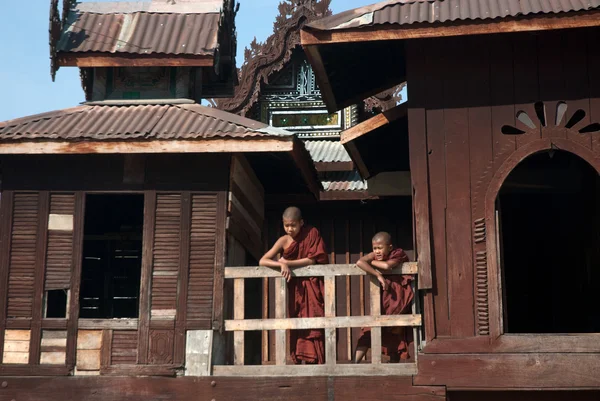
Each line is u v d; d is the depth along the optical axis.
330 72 10.98
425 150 9.79
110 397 9.54
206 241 9.91
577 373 9.04
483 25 9.48
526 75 9.83
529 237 13.59
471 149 9.74
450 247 9.55
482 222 9.55
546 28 9.36
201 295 9.76
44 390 9.61
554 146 9.62
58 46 11.08
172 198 10.05
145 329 9.71
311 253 9.73
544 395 9.16
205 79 12.90
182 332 9.67
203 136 9.70
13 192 10.12
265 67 14.81
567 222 13.26
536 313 13.49
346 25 9.66
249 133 9.74
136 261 13.23
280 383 9.38
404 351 9.71
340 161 13.66
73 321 9.78
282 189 12.71
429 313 9.40
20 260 9.95
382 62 10.95
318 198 12.36
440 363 9.23
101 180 10.12
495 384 9.11
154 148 9.73
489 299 9.33
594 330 12.15
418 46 10.02
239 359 9.59
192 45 11.23
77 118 10.55
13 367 9.68
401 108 10.47
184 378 9.52
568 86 9.76
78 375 9.66
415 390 9.19
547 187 12.88
